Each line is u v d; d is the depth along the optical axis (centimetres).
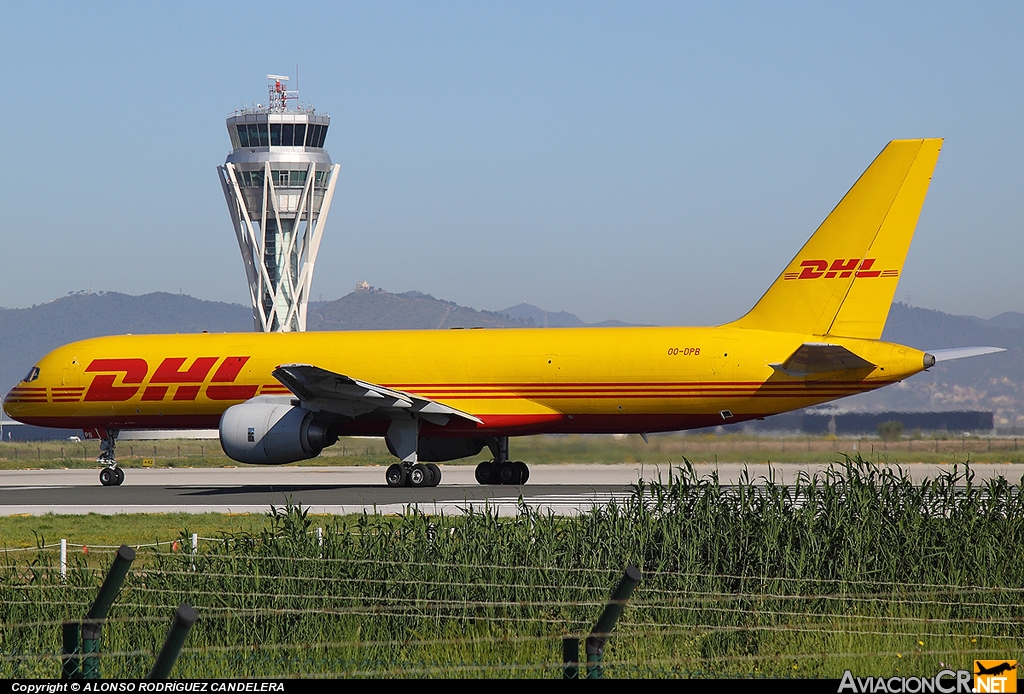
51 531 9800
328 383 13450
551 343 14062
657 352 13612
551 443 17638
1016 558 6116
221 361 15288
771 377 13225
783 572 5950
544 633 5322
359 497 12669
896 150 13038
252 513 10994
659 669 4772
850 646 5097
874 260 13138
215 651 4941
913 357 12912
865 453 18562
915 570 6025
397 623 5409
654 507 6538
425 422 14300
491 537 6219
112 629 5234
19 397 16188
